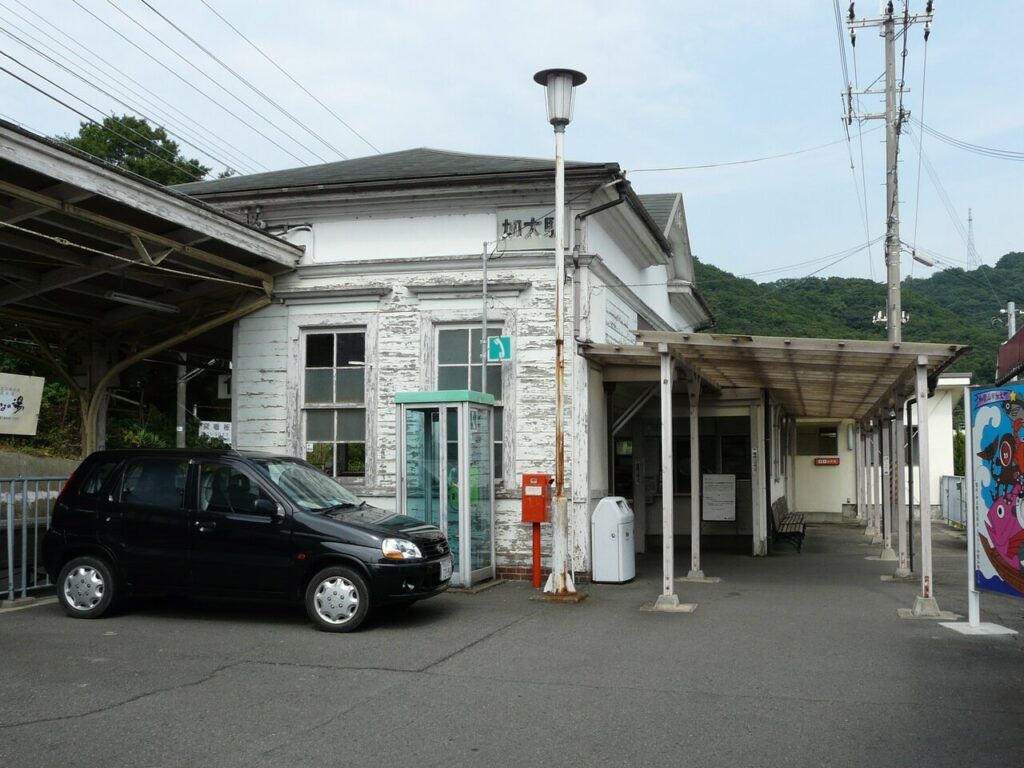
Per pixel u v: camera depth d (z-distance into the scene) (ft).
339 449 48.32
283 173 55.72
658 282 66.59
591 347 44.14
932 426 111.55
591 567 44.45
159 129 109.91
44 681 24.52
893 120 84.02
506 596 39.42
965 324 158.61
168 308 46.68
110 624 32.71
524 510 42.04
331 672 25.67
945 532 82.12
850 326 155.94
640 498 60.18
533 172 44.57
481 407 43.19
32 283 41.57
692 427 46.09
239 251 44.98
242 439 49.19
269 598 32.04
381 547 31.48
